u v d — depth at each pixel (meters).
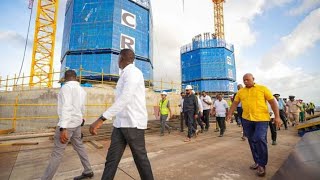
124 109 2.13
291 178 1.56
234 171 3.45
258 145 3.25
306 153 1.87
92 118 12.87
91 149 5.54
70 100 2.78
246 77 3.63
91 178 3.17
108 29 44.38
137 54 47.34
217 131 9.16
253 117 3.44
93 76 42.03
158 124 10.68
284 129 9.67
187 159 4.25
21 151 5.39
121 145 2.16
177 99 17.88
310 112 19.44
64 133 2.66
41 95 12.94
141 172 2.13
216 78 77.00
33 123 12.69
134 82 2.08
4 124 13.90
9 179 3.25
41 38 32.03
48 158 4.64
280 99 9.70
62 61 50.53
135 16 49.09
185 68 85.69
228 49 81.94
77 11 45.62
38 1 32.16
